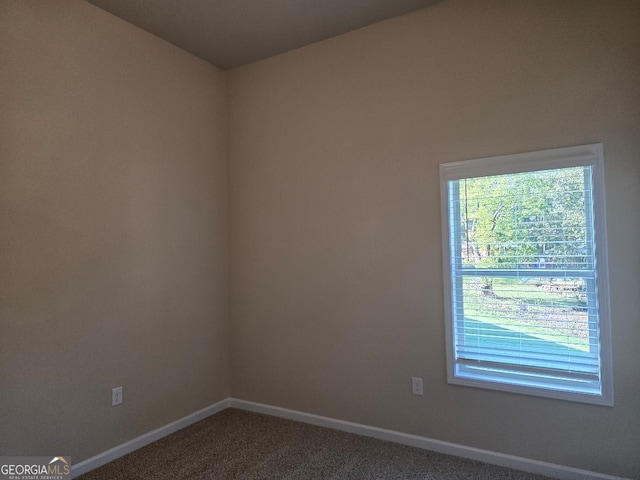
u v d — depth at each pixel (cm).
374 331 283
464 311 256
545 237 234
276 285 325
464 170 253
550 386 229
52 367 228
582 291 224
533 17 237
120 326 264
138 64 281
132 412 269
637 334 210
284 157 323
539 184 236
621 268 213
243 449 267
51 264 229
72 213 240
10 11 215
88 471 241
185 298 310
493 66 247
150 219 286
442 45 263
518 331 240
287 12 268
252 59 334
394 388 275
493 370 247
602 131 218
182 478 233
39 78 226
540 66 234
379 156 283
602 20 220
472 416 250
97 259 252
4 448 208
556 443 228
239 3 257
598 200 217
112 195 262
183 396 305
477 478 228
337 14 272
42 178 226
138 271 276
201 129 328
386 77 282
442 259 260
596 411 218
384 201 281
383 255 281
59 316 232
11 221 213
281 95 325
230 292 347
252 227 338
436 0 260
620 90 215
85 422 243
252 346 336
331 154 303
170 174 301
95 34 255
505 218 245
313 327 308
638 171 211
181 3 255
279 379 322
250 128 341
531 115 236
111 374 258
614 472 214
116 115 266
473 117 253
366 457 254
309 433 290
